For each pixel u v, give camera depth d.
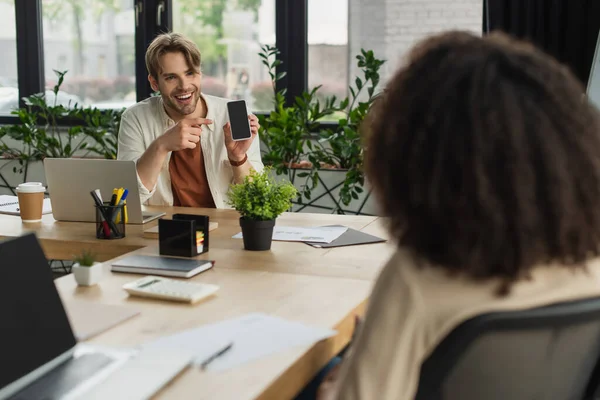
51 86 5.02
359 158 3.73
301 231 2.24
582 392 1.02
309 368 1.22
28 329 1.09
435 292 0.87
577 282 0.90
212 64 4.68
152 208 2.73
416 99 0.86
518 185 0.79
